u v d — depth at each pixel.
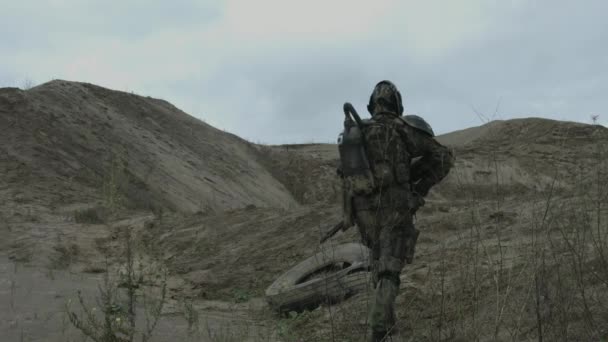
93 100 34.09
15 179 18.80
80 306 5.79
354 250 7.59
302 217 11.89
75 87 34.41
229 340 4.98
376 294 4.30
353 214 4.59
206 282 8.87
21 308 5.66
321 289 6.67
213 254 10.51
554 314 4.10
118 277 8.20
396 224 4.36
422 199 4.58
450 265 6.14
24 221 13.15
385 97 4.62
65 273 8.30
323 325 5.55
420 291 5.80
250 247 10.57
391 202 4.38
